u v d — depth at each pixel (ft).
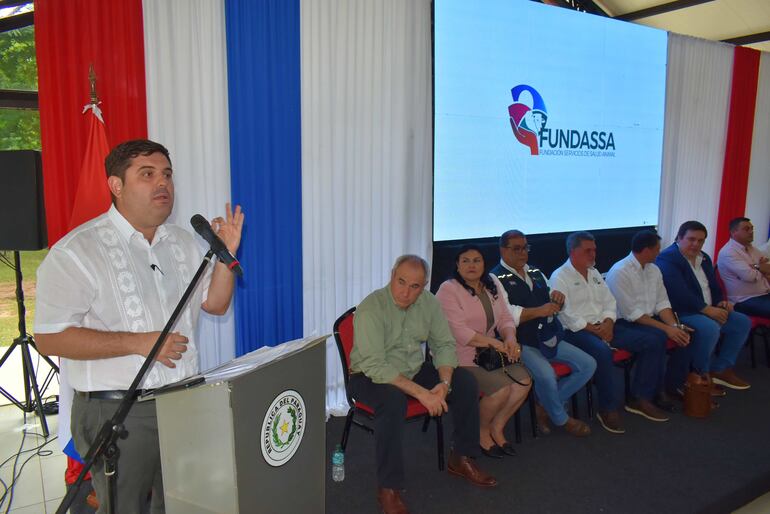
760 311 12.45
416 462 8.62
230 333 9.35
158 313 4.96
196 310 5.45
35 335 4.46
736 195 16.33
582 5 14.53
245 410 4.17
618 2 14.89
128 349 4.49
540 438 9.40
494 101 11.78
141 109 7.97
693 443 9.21
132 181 4.69
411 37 10.48
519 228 12.50
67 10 7.45
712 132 15.65
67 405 7.13
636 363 10.30
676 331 10.32
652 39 14.11
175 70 8.44
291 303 9.62
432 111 10.93
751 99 16.11
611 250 14.16
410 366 8.15
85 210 7.23
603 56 13.38
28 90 9.91
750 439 9.35
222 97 8.83
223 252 4.67
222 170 8.94
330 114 9.77
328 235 9.96
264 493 4.50
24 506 7.36
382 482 7.13
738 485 7.93
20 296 9.15
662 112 14.60
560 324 9.50
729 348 11.64
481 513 7.26
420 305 8.13
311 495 5.22
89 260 4.59
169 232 5.32
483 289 9.08
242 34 8.75
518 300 9.43
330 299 10.12
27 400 9.71
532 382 8.84
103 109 7.73
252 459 4.30
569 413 10.46
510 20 11.83
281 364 4.60
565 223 13.24
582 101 13.17
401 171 10.52
